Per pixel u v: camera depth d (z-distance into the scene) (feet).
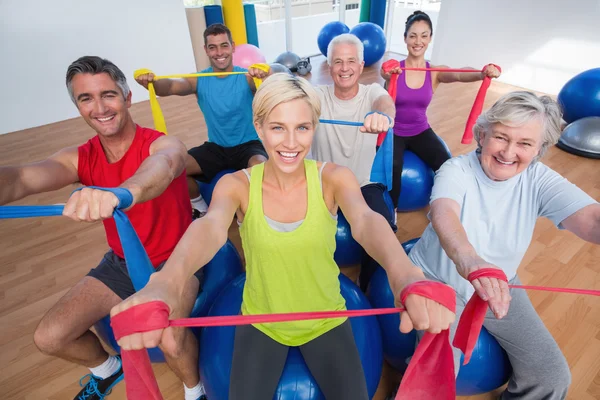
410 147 8.29
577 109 12.21
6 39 13.61
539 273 6.90
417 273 2.30
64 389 5.19
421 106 7.93
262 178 3.45
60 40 14.69
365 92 6.57
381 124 4.90
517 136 3.43
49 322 4.08
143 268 2.79
